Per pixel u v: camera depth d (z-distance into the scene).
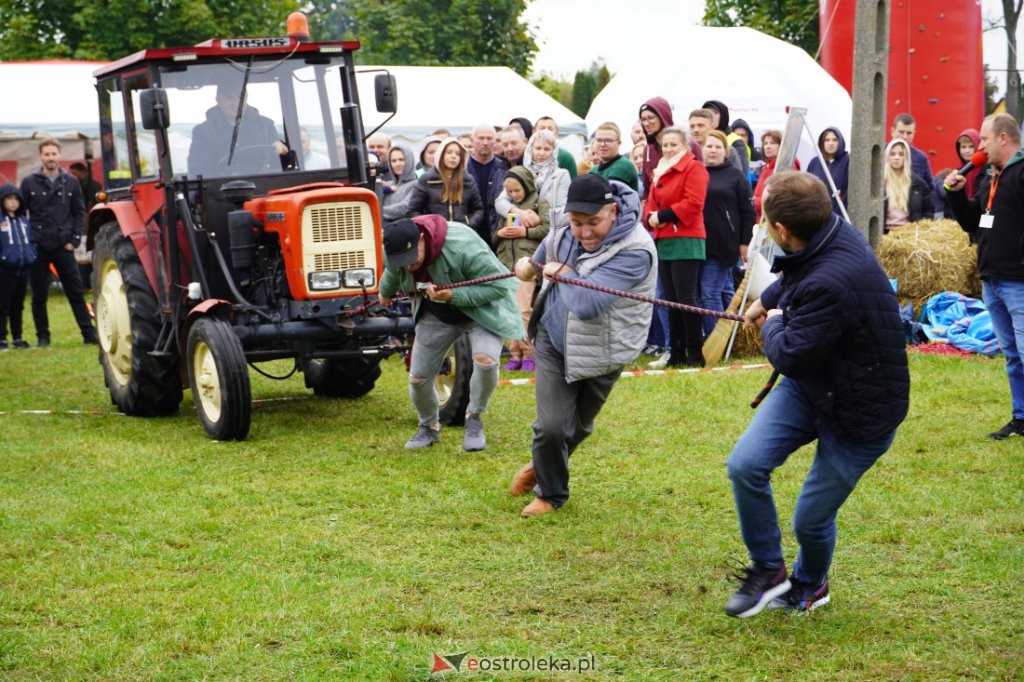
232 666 3.59
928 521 4.92
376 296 6.97
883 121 10.02
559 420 5.04
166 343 7.39
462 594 4.21
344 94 7.46
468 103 17.98
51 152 11.70
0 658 3.65
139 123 7.48
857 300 3.48
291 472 6.04
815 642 3.71
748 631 3.80
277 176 7.23
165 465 6.22
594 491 5.57
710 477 5.74
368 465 6.17
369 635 3.84
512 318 6.18
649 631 3.85
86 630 3.88
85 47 26.62
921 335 9.38
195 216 7.08
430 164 10.12
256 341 6.87
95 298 8.26
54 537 4.98
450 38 28.53
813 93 14.92
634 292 4.84
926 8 14.52
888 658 3.57
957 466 5.74
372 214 6.96
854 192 10.02
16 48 27.03
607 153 8.57
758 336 9.31
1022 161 5.93
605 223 4.73
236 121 7.18
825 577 3.97
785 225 3.54
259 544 4.84
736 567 4.45
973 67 14.70
